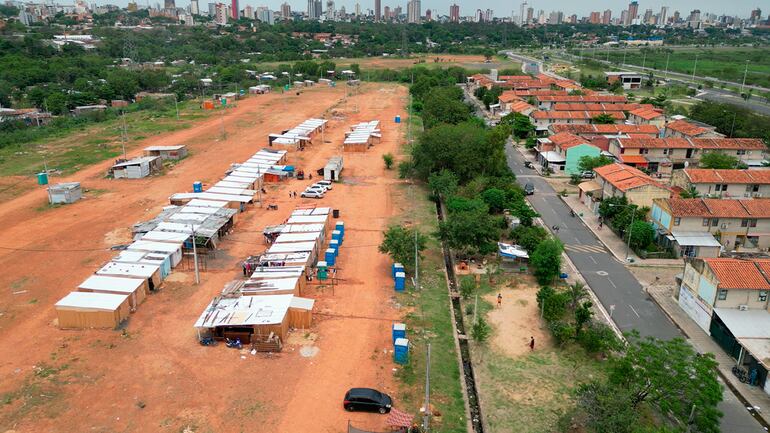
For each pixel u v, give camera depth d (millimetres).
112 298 53312
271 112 165625
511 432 40250
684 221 70375
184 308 55656
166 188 93812
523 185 101250
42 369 45719
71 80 191750
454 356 49219
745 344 46938
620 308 58188
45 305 56062
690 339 52438
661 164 104312
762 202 71688
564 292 57750
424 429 39719
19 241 71625
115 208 84000
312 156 117625
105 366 46250
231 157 114062
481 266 67625
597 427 36906
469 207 76562
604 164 100062
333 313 55438
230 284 57688
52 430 39000
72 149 118625
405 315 55469
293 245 65438
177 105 173250
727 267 52812
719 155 98875
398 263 64688
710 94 199500
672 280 64438
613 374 42531
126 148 119750
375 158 117312
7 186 93938
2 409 41000
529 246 67562
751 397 44594
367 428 40000
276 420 40500
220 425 39844
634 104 160500
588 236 77750
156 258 61688
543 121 140500
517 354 49906
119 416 40531
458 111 136625
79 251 68625
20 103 162625
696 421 38875
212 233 68500
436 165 98625
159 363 46844
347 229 78000
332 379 45250
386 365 47312
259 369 46344
